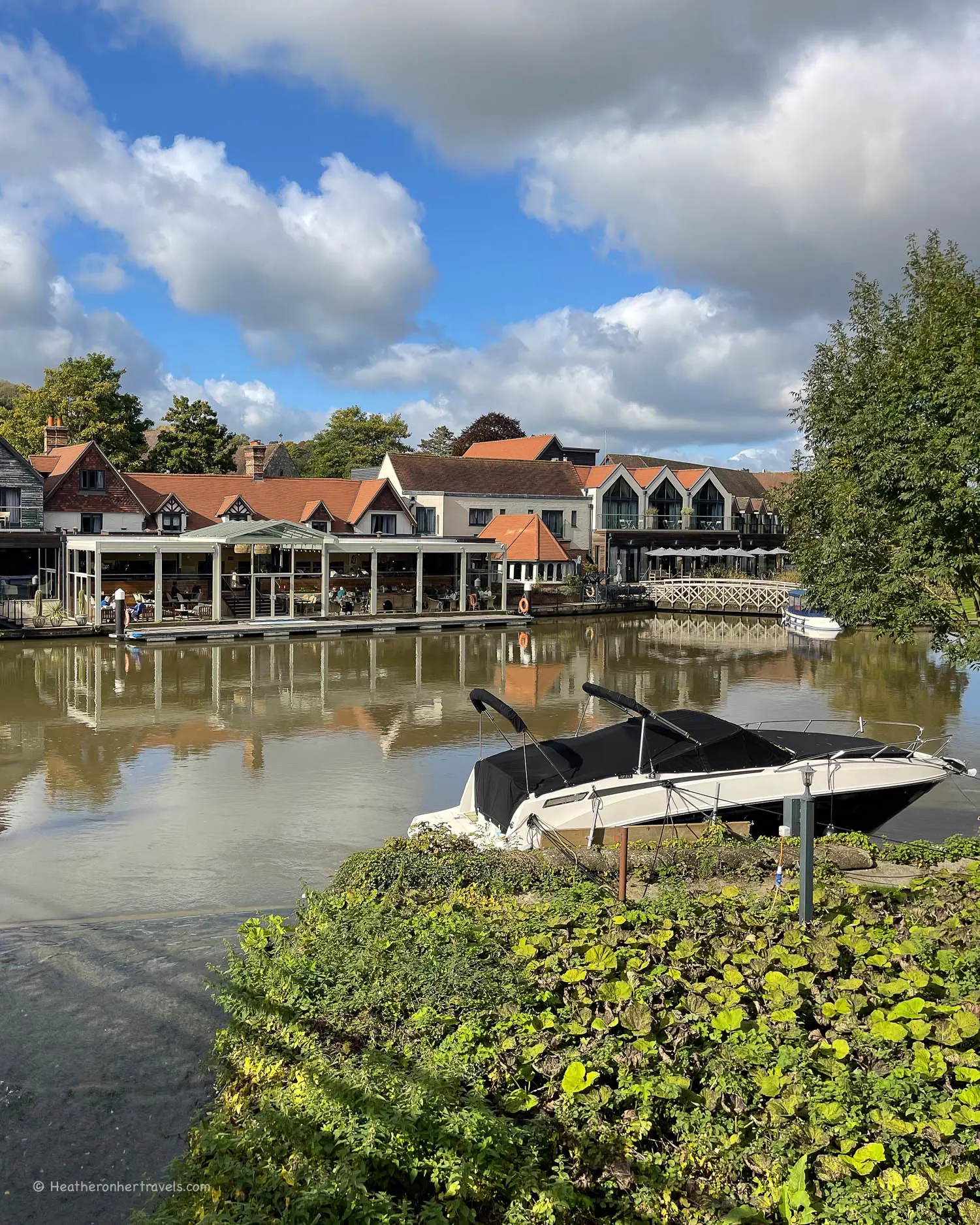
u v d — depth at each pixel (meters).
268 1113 6.27
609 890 10.45
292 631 44.12
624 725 15.01
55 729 24.36
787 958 7.80
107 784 19.31
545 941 8.38
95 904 12.85
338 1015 7.40
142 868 14.48
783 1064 6.31
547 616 54.78
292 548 45.59
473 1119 5.90
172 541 42.47
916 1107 5.79
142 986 9.73
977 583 16.97
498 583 58.44
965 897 9.68
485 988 7.54
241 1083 7.09
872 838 14.62
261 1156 5.96
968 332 15.77
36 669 33.59
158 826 16.66
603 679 33.88
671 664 37.94
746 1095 6.12
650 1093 6.18
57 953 10.66
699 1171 5.68
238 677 32.75
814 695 30.98
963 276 19.55
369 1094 6.19
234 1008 8.05
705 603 59.56
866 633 49.44
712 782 13.84
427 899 10.12
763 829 14.37
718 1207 5.41
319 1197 5.36
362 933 8.87
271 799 18.36
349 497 60.94
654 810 13.41
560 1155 5.86
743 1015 6.93
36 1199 6.40
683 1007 7.20
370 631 46.56
